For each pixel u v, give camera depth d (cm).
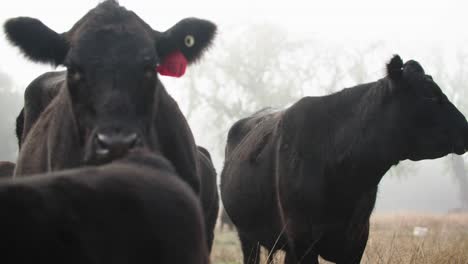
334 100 673
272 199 720
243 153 819
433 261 724
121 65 450
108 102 435
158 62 478
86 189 250
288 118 705
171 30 513
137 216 264
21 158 551
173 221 289
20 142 655
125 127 428
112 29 467
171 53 513
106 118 431
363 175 636
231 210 842
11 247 213
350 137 639
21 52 494
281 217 691
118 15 482
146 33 482
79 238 234
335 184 638
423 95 616
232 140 944
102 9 486
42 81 605
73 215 236
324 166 643
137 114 446
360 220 652
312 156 654
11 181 236
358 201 644
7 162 775
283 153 685
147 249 267
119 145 420
